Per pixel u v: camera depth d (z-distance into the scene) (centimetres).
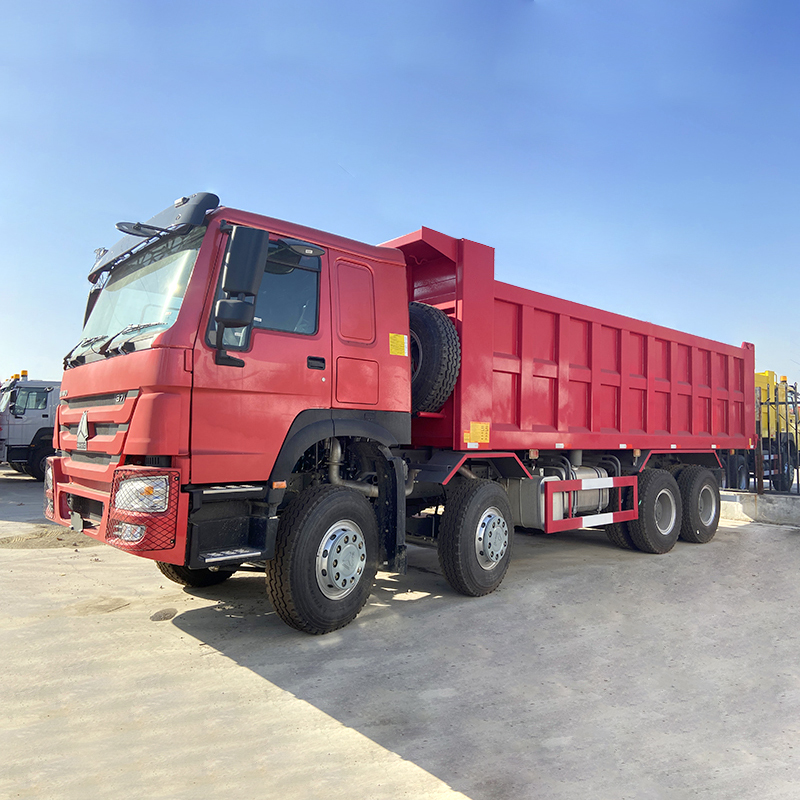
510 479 666
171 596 553
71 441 468
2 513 1056
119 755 292
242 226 383
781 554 792
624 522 789
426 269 612
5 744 301
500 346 612
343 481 497
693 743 312
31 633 455
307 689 366
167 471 374
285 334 440
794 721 338
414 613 512
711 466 947
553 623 494
